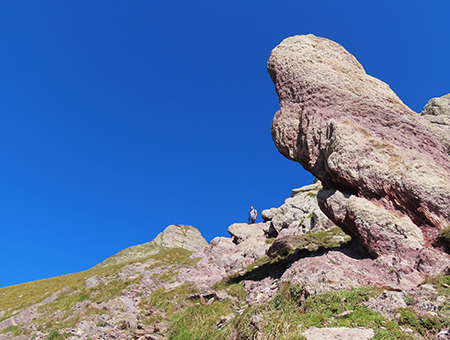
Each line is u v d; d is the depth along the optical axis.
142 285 27.75
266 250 28.92
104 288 27.44
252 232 37.34
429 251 13.05
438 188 14.66
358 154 16.20
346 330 9.01
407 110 18.72
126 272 32.00
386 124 18.03
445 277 11.79
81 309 23.64
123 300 24.67
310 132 18.58
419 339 8.76
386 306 10.15
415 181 14.96
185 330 16.59
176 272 29.97
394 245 13.95
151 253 46.12
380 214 14.60
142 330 18.69
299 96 19.95
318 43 21.83
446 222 14.03
